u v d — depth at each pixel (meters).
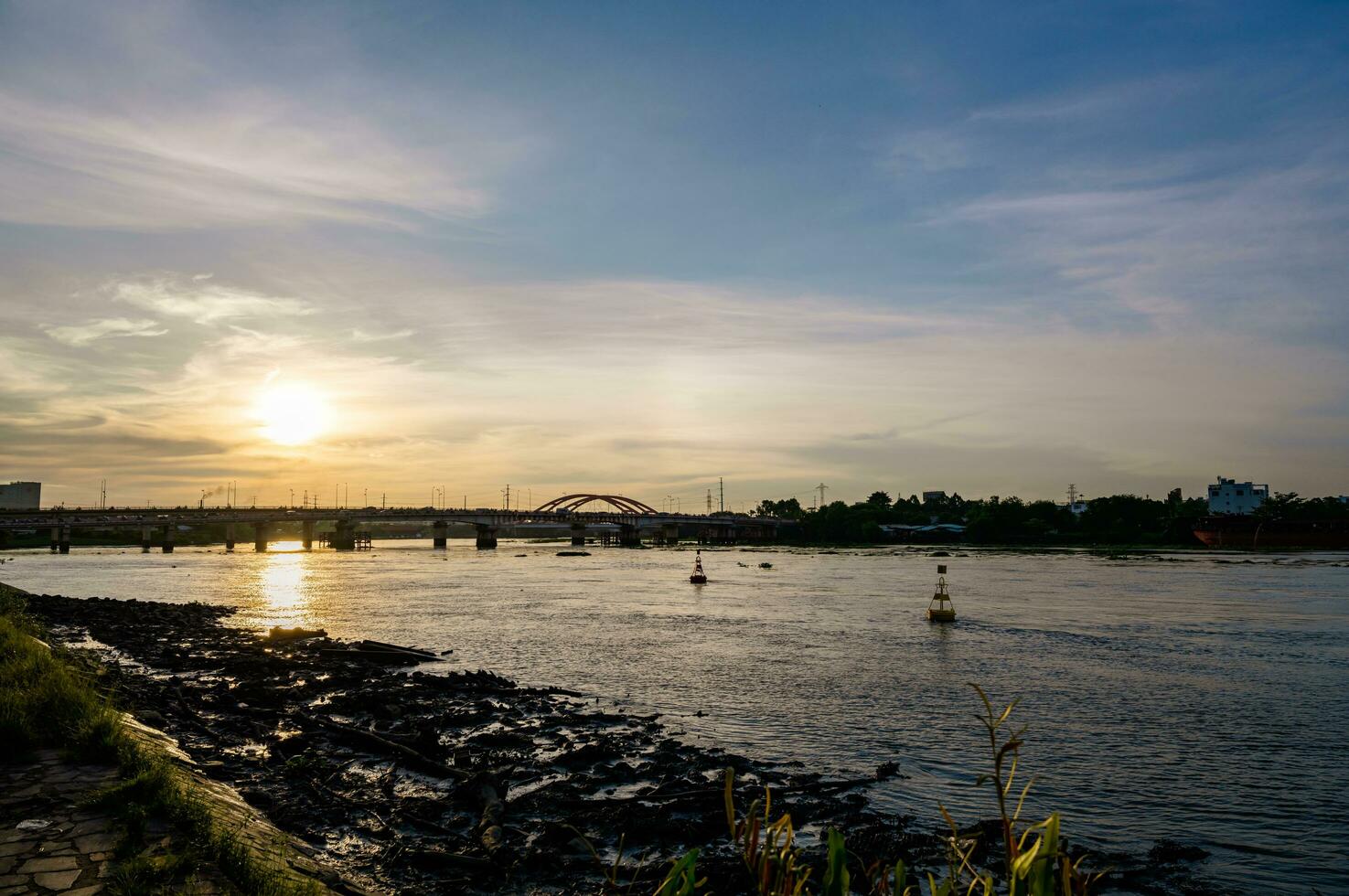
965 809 16.36
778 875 4.59
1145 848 14.52
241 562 133.38
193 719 23.22
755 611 53.66
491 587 77.81
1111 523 193.00
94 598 62.62
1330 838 14.91
